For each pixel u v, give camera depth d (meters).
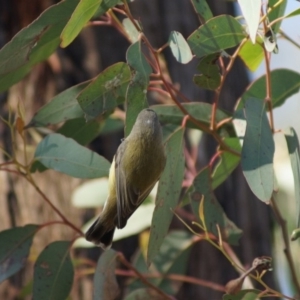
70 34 5.91
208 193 6.00
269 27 5.91
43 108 6.01
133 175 5.94
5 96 6.25
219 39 5.93
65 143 5.99
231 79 6.30
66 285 6.01
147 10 6.28
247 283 6.09
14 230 6.01
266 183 5.89
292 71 6.03
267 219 6.30
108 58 6.26
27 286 6.16
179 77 6.27
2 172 6.25
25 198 6.24
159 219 5.95
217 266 6.25
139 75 5.90
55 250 6.01
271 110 5.94
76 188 6.21
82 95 5.92
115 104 5.93
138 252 6.20
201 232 6.22
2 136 6.24
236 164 6.02
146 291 6.08
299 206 5.93
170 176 5.96
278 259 6.32
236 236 6.00
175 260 6.17
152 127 5.93
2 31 6.25
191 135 6.24
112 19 6.00
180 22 6.29
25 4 6.25
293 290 6.25
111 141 6.25
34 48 5.98
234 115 5.98
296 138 5.95
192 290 6.25
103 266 6.00
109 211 5.98
